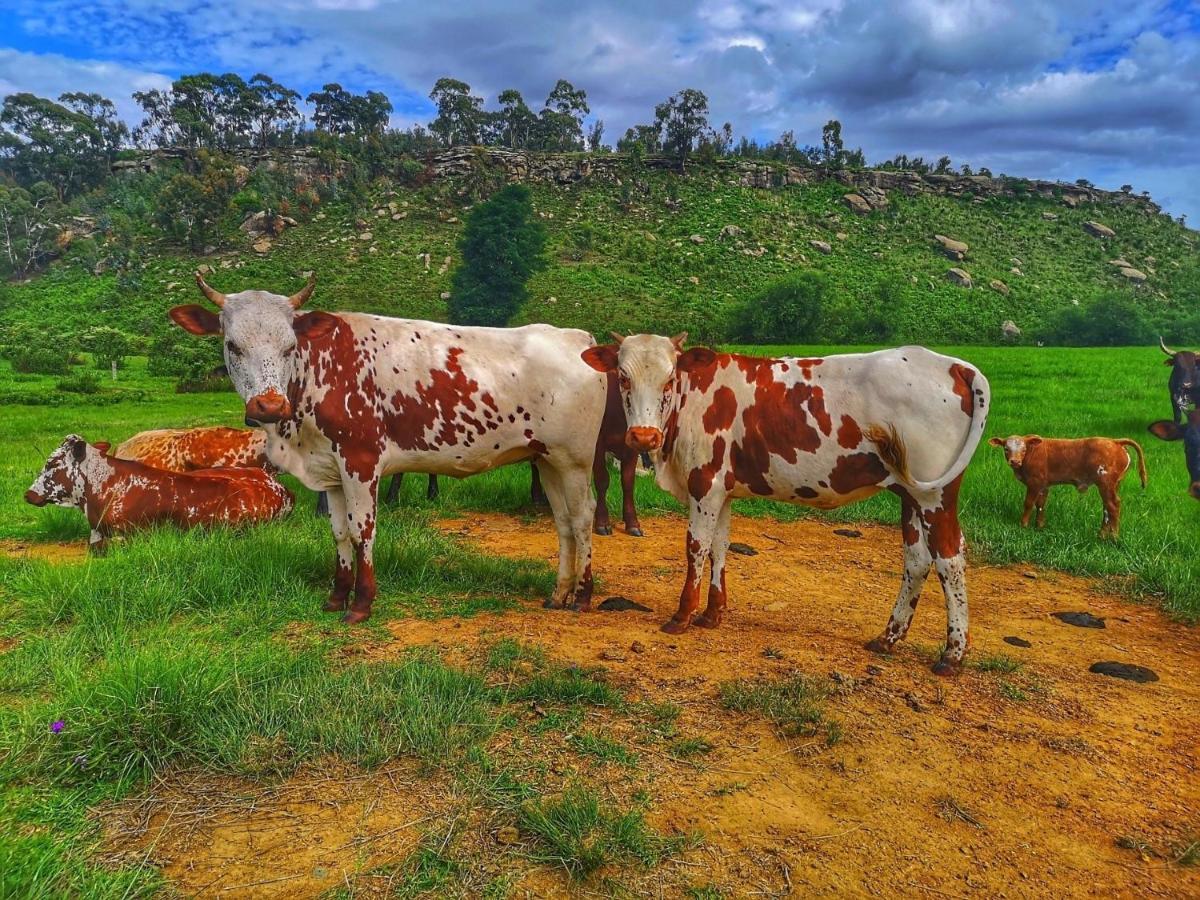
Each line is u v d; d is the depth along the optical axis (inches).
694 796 123.2
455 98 5674.2
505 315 2999.5
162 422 808.9
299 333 197.0
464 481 404.8
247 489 294.0
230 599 212.7
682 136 5615.2
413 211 4330.7
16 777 122.8
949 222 5039.4
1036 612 232.8
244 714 137.4
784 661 180.9
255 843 109.3
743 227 4503.0
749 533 333.1
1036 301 3732.8
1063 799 128.0
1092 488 394.3
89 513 277.9
